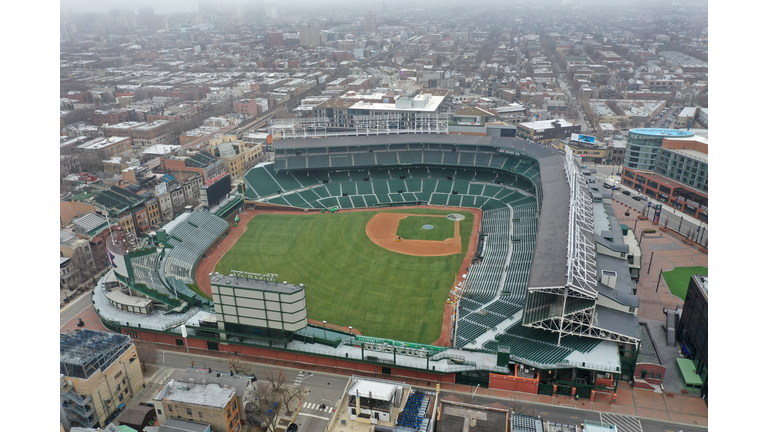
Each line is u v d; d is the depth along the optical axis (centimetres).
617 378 8962
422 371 9775
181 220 16462
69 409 8638
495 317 11306
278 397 9125
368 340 10675
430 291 13212
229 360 10694
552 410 9006
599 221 13662
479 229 17325
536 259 11125
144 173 19912
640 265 12631
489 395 9456
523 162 19950
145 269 12900
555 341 9956
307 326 11375
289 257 15538
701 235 16350
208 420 8212
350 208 19600
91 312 12562
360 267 14712
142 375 9894
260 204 19750
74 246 14200
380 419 7906
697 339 9706
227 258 15575
